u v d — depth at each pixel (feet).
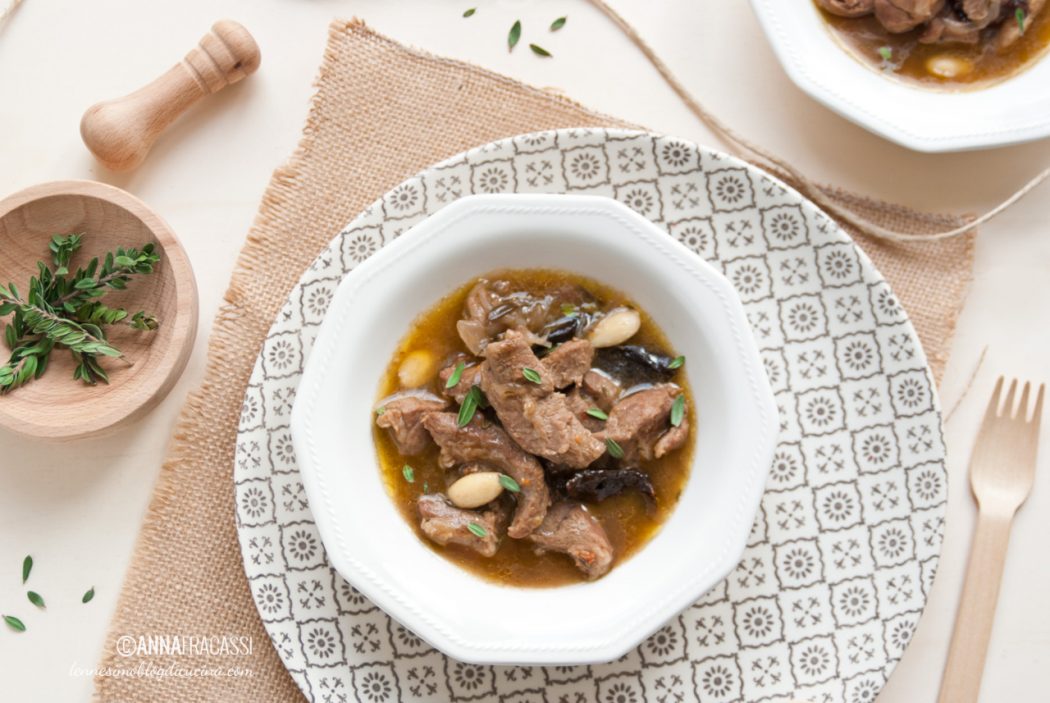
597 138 2.13
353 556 2.02
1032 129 2.13
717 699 2.14
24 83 2.30
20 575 2.27
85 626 2.26
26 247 2.23
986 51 2.21
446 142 2.24
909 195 2.28
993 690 2.24
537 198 2.05
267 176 2.29
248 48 2.23
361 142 2.25
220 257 2.28
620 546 2.09
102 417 2.16
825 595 2.14
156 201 2.28
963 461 2.25
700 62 2.29
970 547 2.23
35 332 2.20
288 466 2.14
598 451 2.04
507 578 2.09
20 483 2.28
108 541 2.27
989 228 2.27
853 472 2.14
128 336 2.23
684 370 2.10
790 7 2.19
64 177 2.30
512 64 2.29
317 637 2.14
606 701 2.14
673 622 2.15
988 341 2.27
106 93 2.30
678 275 2.04
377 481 2.10
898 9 2.17
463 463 2.10
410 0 2.29
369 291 2.04
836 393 2.15
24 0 2.30
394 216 2.13
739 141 2.25
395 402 2.10
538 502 2.07
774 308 2.15
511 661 2.01
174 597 2.23
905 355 2.13
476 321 2.09
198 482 2.23
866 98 2.17
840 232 2.12
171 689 2.22
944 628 2.23
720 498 2.03
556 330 2.10
